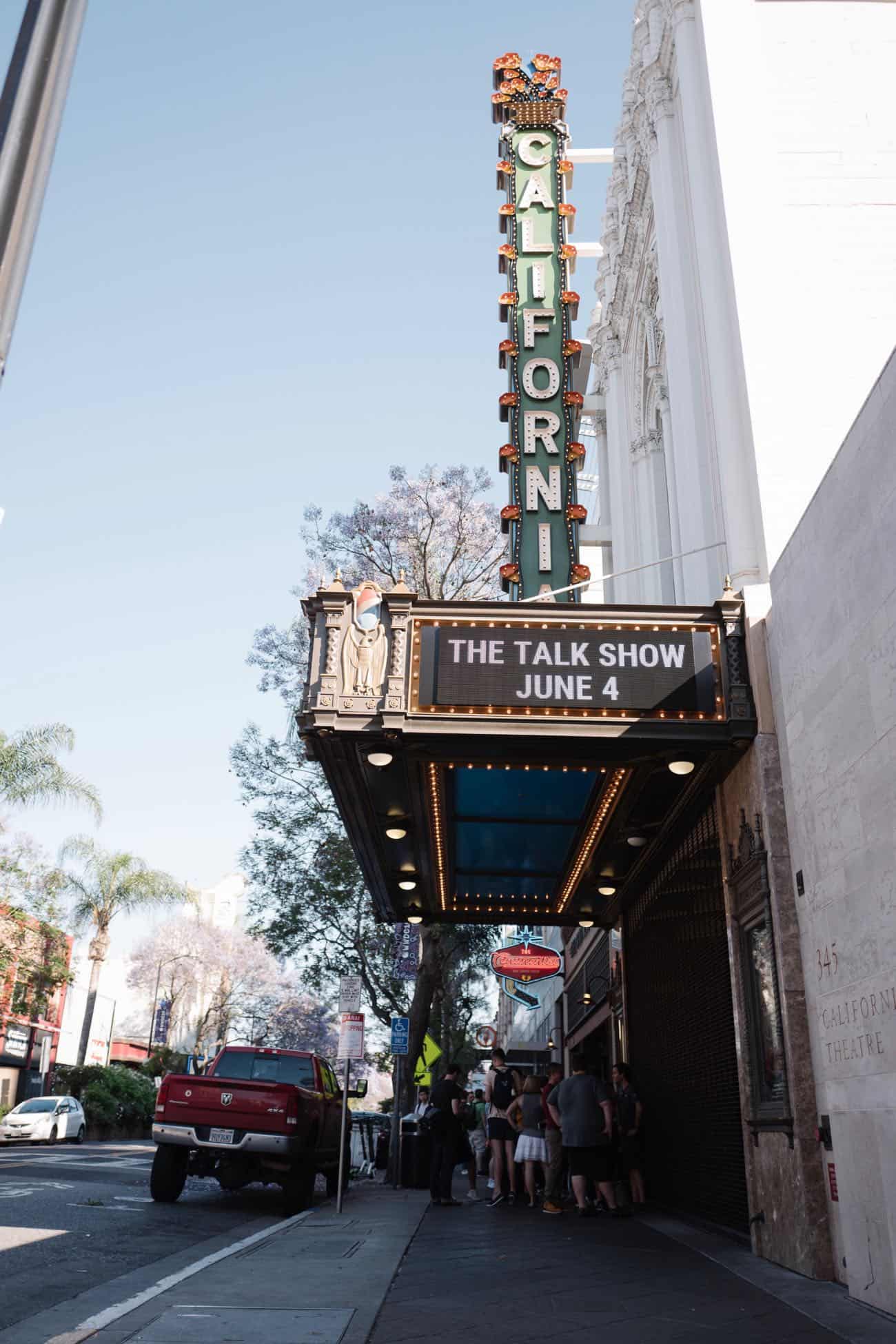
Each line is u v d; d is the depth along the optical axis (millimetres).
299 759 28672
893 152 11914
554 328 14641
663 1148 13547
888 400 6859
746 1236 9664
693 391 13109
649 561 17547
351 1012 13711
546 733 9539
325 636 9977
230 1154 13328
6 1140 31156
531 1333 5848
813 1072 8234
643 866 14117
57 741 34438
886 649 6863
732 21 12531
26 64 3988
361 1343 5539
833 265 11477
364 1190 18125
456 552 27328
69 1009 56344
